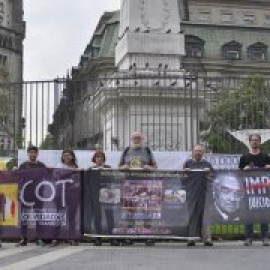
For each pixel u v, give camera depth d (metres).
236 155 14.86
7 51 105.50
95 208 11.56
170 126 19.56
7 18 107.38
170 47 23.84
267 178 11.73
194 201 11.56
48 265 8.38
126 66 23.92
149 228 11.51
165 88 19.27
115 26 73.12
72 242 11.83
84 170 11.66
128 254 9.77
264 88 18.48
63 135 17.09
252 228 11.76
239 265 8.34
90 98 19.48
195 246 11.42
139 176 11.56
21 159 15.12
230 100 17.64
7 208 11.81
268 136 16.25
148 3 24.02
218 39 83.38
